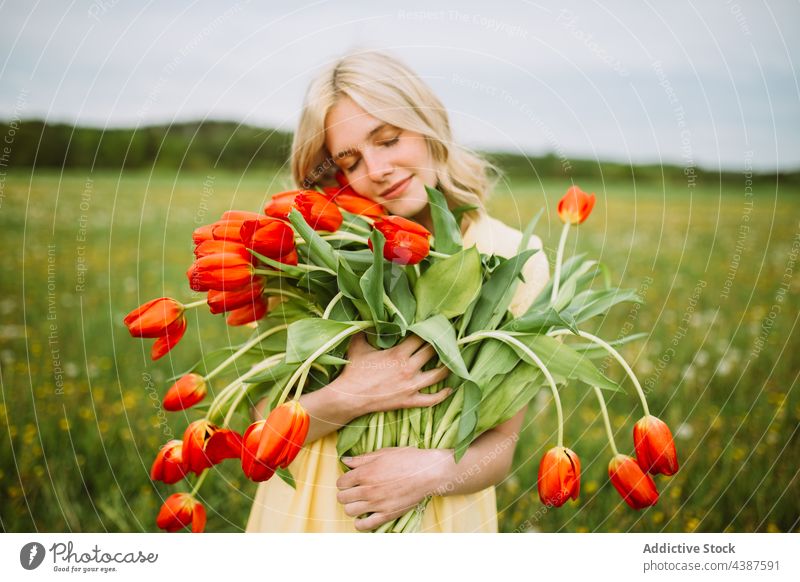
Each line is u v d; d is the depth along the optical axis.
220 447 0.94
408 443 1.07
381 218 0.95
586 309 1.07
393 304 1.01
